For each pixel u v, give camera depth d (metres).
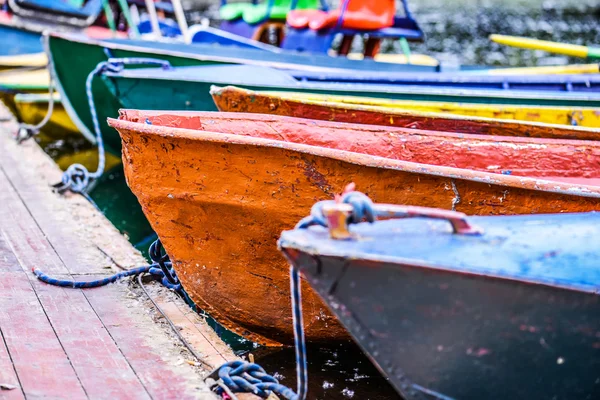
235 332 4.29
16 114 9.75
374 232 2.64
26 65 9.12
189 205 3.77
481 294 2.59
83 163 8.22
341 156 3.57
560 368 2.78
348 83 6.48
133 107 6.55
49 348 3.32
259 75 6.32
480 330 2.65
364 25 8.69
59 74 7.57
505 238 2.78
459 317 2.62
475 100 6.16
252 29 9.65
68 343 3.39
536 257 2.70
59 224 5.06
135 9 11.24
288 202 3.67
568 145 4.15
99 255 4.57
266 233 3.78
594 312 2.70
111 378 3.12
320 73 6.57
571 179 4.11
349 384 3.94
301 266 2.53
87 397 2.95
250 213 3.72
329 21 8.53
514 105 5.71
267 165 3.62
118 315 3.76
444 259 2.54
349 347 4.23
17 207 5.36
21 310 3.68
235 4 9.98
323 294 2.57
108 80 6.44
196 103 6.43
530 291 2.62
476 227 2.77
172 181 3.72
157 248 4.17
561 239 2.85
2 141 7.43
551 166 4.12
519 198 3.76
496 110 5.64
